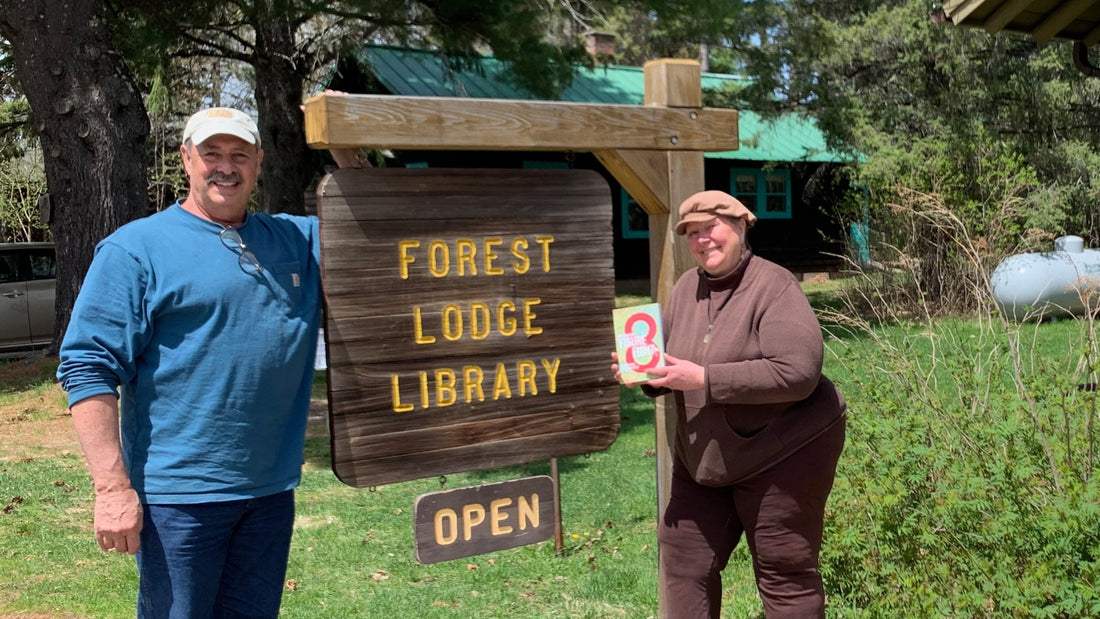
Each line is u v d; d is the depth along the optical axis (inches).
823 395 120.9
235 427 102.8
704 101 606.2
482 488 128.1
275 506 109.0
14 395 382.0
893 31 628.7
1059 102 642.8
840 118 600.4
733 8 462.9
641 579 183.8
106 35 414.9
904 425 159.0
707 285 122.7
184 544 101.3
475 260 123.8
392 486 263.7
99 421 97.0
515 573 191.5
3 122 701.9
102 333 98.0
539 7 438.9
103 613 171.6
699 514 127.0
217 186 101.8
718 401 114.6
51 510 238.8
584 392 131.7
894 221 534.0
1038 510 139.1
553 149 128.0
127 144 418.3
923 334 207.3
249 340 103.0
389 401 119.2
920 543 144.2
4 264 521.7
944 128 595.8
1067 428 148.9
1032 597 126.8
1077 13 220.5
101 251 100.1
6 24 406.3
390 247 118.4
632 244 819.4
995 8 222.1
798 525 120.0
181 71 708.7
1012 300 514.6
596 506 237.3
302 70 544.1
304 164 560.1
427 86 666.8
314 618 169.5
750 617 160.2
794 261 911.7
